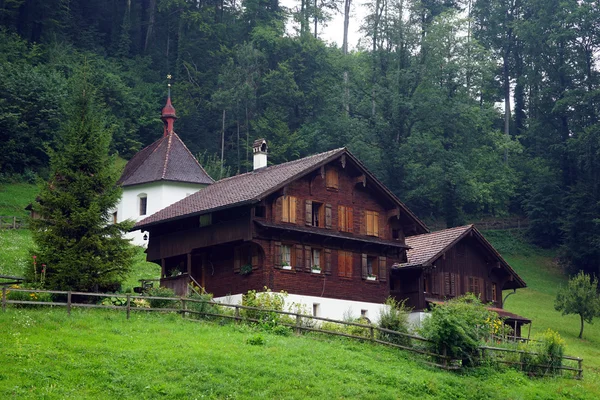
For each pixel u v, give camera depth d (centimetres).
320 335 3828
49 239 3822
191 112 10062
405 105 8525
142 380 2884
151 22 11669
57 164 3950
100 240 3869
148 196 6494
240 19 11319
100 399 2700
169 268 4862
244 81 9562
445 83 8962
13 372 2762
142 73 10912
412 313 4912
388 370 3491
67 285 3778
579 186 9000
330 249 4606
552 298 7581
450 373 3756
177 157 6706
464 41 8938
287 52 10188
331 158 4553
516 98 10994
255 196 4197
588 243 8569
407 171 8644
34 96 8794
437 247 5031
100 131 4062
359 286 4700
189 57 10769
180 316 3741
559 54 9894
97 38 11312
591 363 5366
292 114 10019
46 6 10631
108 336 3275
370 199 4834
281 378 3139
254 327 3769
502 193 8956
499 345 4184
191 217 4522
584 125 9644
